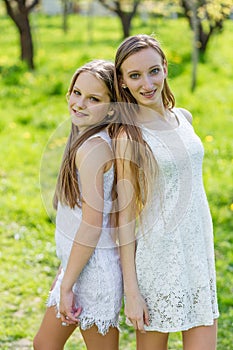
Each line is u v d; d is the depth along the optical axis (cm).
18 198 616
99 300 237
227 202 610
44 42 1662
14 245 513
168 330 243
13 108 970
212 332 254
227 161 725
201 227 248
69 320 238
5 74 1170
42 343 254
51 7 2492
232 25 1766
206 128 857
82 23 2144
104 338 246
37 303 421
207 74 1201
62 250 243
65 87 1072
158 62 233
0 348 362
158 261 239
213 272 257
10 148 774
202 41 1379
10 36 1773
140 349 255
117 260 241
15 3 1250
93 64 238
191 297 248
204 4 1076
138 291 239
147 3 1440
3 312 406
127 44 233
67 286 234
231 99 1025
